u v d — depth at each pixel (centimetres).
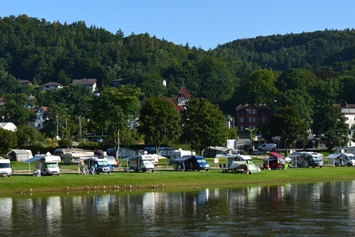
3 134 16000
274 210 7925
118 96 17700
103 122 17738
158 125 18075
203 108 17988
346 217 7325
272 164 14538
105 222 7056
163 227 6725
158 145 18325
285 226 6731
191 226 6769
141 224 6912
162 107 18212
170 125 18162
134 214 7631
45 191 10162
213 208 8131
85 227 6744
